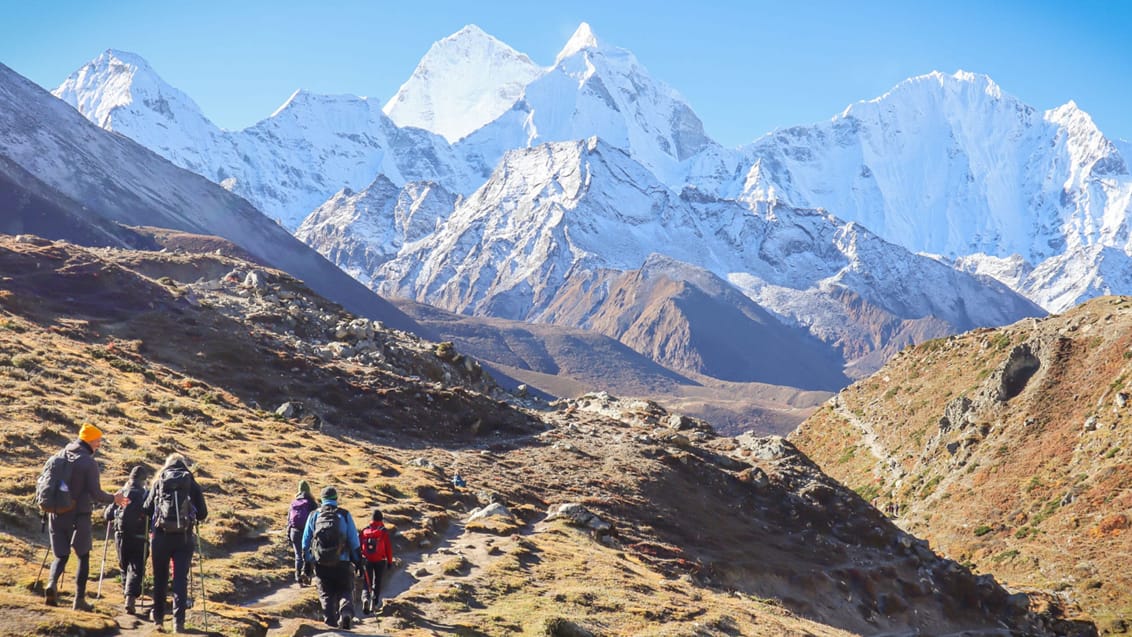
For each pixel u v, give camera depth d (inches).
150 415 1739.7
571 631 994.7
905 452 5251.0
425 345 3511.3
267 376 2452.0
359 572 971.3
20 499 1011.9
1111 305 5221.5
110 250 3558.1
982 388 5167.3
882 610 2230.6
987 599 2642.7
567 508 1871.3
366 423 2379.4
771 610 1738.4
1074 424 4530.0
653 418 3307.1
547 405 3415.4
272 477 1505.9
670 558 1843.0
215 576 973.2
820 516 2620.6
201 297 3006.9
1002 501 4318.4
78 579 722.2
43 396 1609.3
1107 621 3093.0
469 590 1160.2
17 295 2421.3
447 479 1943.9
